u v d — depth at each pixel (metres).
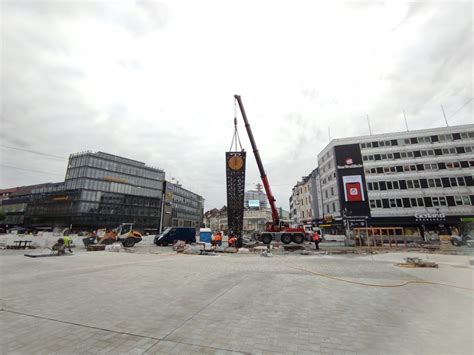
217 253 21.83
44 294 6.55
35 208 74.12
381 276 9.77
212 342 3.88
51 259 14.52
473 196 37.97
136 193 76.75
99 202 68.19
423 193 40.00
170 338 4.00
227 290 7.24
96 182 68.50
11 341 3.82
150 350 3.59
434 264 12.34
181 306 5.66
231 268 11.69
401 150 42.44
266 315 5.14
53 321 4.67
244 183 27.45
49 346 3.67
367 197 41.94
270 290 7.30
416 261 13.10
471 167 38.94
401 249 24.84
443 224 37.91
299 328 4.49
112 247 22.62
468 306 5.88
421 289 7.59
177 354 3.49
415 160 41.50
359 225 41.03
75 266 11.70
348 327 4.55
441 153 40.72
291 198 87.44
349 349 3.71
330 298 6.50
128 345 3.74
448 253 20.86
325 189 49.31
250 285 7.94
